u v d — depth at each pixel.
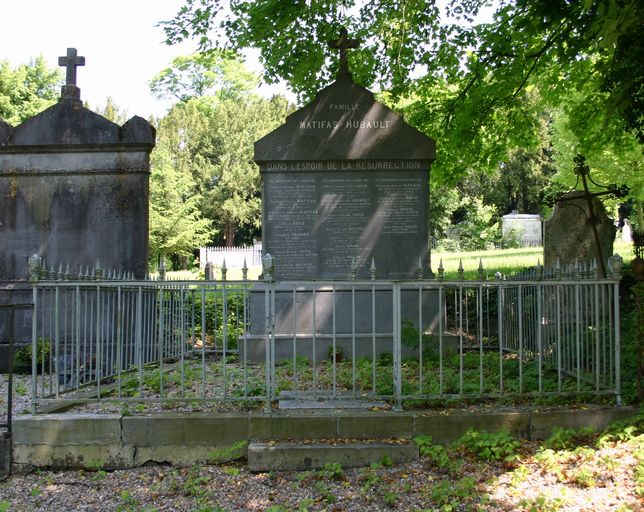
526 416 5.59
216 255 40.94
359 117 10.02
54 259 10.35
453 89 17.72
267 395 5.65
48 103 37.19
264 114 49.25
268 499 4.79
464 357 8.36
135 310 8.80
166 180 32.56
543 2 9.16
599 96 12.59
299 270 9.97
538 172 48.72
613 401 6.01
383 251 9.99
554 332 7.82
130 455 5.48
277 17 12.32
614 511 4.14
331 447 5.28
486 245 37.09
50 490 5.12
